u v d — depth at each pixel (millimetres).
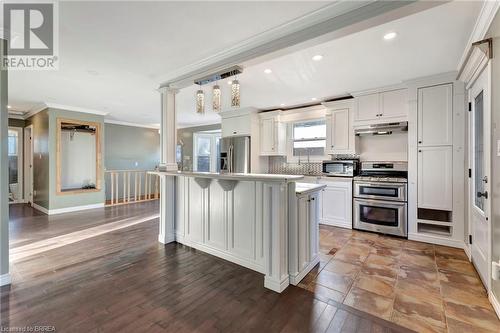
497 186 1859
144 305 1950
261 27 2127
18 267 2621
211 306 1941
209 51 2576
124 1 1769
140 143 8031
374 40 2320
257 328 1691
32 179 6043
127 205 6312
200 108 2967
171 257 2918
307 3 1811
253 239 2592
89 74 3258
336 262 2770
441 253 2994
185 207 3355
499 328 1688
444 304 1967
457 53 2592
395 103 3648
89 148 5934
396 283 2297
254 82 3545
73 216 5020
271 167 5664
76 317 1795
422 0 1551
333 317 1809
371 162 4195
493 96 1913
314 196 2680
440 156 3248
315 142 5066
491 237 1988
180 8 1860
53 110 5172
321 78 3365
